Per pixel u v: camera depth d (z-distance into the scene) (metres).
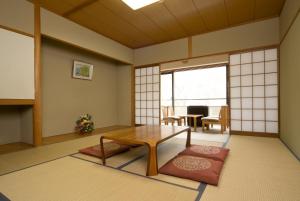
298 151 2.20
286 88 2.86
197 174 1.62
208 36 4.09
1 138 2.95
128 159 2.20
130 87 5.27
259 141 3.11
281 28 3.19
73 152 2.50
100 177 1.68
